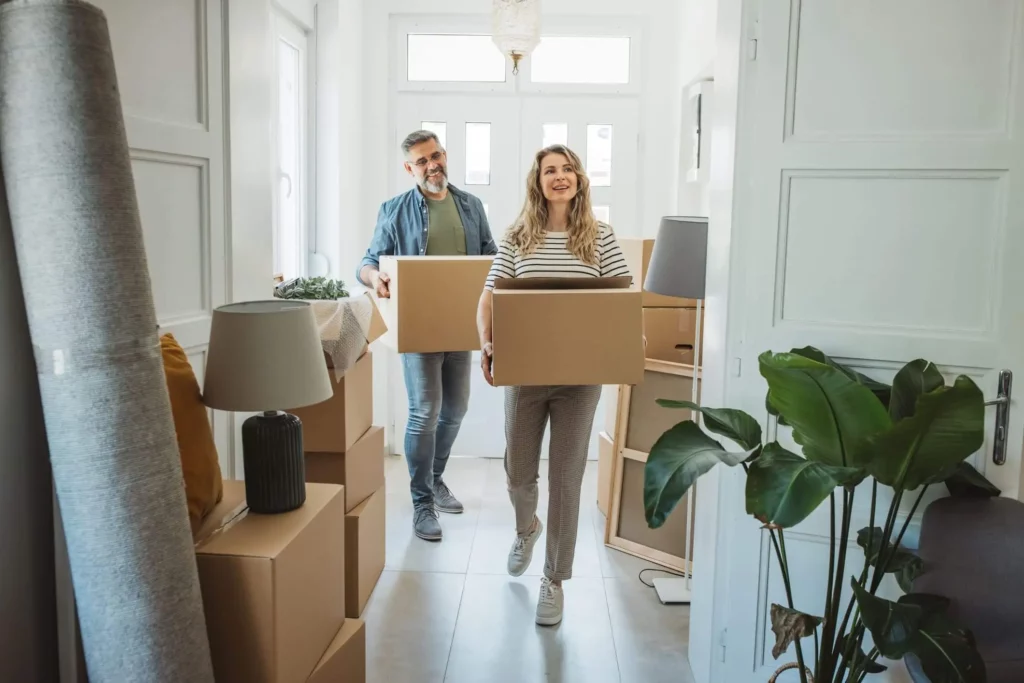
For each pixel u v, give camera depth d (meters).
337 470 2.85
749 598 2.35
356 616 2.88
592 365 2.52
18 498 1.61
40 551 1.69
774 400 1.78
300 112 4.28
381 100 4.81
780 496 1.65
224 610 1.72
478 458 4.90
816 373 1.67
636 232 4.91
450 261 3.32
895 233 2.15
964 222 2.11
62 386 1.47
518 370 2.51
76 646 1.68
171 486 1.57
